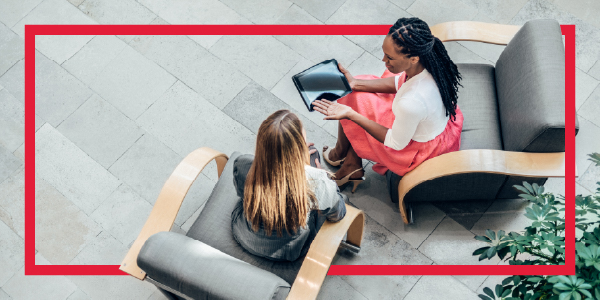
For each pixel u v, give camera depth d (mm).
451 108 2391
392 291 2877
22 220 3189
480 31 2898
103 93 3580
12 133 3473
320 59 3625
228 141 3385
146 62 3672
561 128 2254
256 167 1856
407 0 3809
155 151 3371
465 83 2908
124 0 3869
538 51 2436
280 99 3502
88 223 3166
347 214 2293
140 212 3193
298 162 1800
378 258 2975
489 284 2857
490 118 2797
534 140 2363
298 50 3664
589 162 3172
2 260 3066
